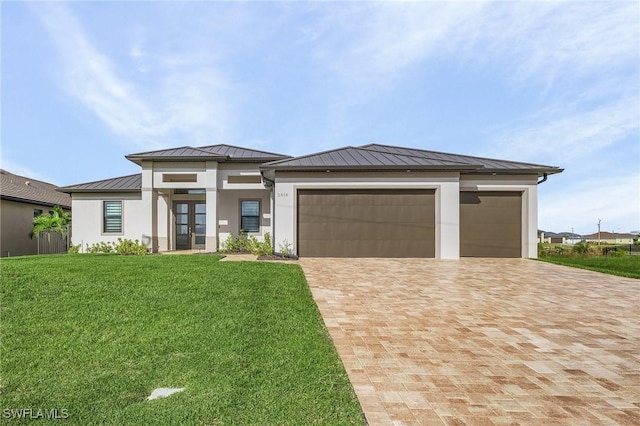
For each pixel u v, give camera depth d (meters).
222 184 14.62
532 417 2.64
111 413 2.70
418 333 4.55
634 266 11.97
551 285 7.82
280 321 4.85
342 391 2.97
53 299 5.55
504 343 4.23
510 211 13.41
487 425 2.53
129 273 7.44
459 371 3.43
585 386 3.17
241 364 3.53
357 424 2.50
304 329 4.55
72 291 5.98
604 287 7.65
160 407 2.75
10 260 9.68
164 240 15.34
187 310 5.23
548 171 13.17
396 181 12.36
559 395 2.99
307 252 12.44
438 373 3.38
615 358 3.82
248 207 15.29
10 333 4.29
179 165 14.37
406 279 8.33
